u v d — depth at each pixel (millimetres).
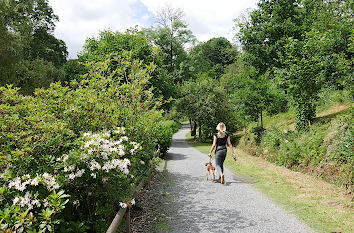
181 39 35719
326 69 10328
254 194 6191
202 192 6465
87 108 4781
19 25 24031
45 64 26141
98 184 3477
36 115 3980
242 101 15969
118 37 18062
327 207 5102
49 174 2920
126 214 4027
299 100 11008
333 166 7191
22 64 21734
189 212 5047
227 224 4418
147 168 6559
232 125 23422
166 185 7211
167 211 5117
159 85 19938
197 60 38719
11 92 4336
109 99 5934
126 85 6676
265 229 4164
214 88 25594
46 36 31453
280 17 20422
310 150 8672
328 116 11094
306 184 6926
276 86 16359
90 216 3348
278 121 16125
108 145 3510
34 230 2203
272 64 20109
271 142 11883
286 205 5324
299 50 11266
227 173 8828
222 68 58531
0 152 3174
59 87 4980
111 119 5219
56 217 2783
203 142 26172
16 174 2992
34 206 2639
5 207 2381
